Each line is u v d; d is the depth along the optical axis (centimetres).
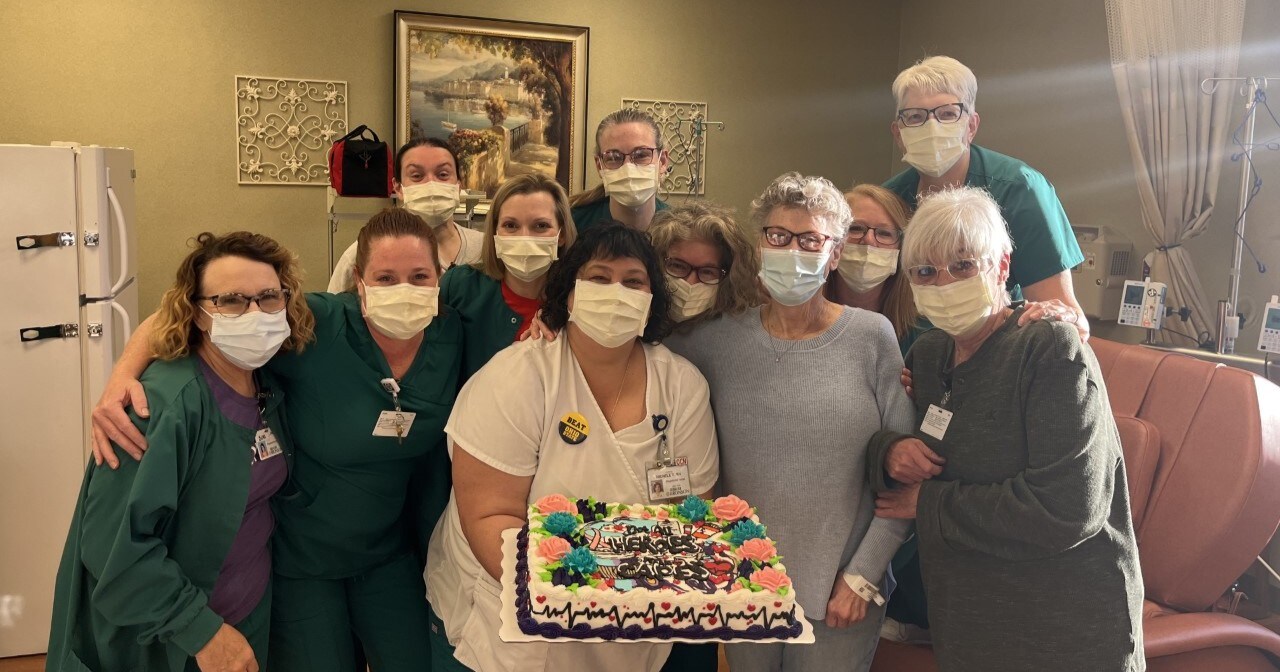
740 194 638
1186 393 264
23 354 331
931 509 199
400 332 212
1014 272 277
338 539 223
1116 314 455
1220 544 247
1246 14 390
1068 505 179
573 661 197
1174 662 234
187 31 530
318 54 553
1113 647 189
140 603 184
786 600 170
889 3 650
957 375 202
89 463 195
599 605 166
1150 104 404
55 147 329
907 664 255
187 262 196
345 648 234
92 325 337
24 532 340
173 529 195
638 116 278
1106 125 477
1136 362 284
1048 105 516
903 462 201
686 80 617
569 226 243
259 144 549
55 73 512
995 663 194
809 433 208
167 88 530
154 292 542
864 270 236
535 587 166
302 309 208
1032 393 185
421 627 242
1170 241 406
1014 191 271
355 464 217
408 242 210
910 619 260
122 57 521
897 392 216
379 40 562
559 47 587
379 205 553
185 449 189
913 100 263
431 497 243
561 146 596
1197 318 404
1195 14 388
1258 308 389
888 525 213
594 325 192
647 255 199
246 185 550
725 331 218
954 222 191
